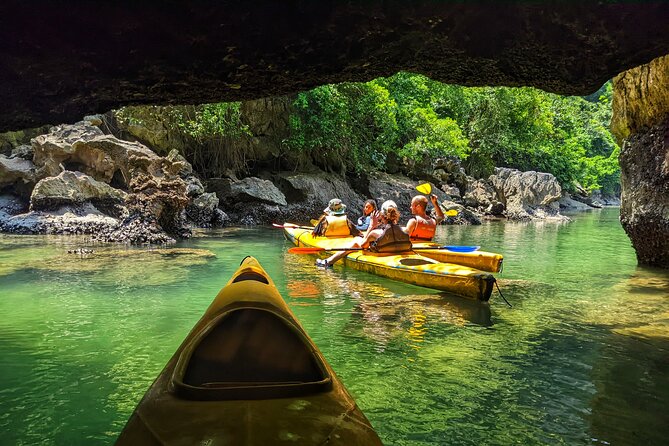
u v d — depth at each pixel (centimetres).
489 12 328
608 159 3494
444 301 612
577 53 351
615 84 890
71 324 497
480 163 2598
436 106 2473
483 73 379
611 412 327
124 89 348
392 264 732
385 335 480
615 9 326
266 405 192
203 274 734
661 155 798
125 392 349
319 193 1767
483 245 1185
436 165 2205
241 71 347
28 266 774
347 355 426
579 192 3262
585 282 742
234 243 1090
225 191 1608
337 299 619
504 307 589
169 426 176
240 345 228
